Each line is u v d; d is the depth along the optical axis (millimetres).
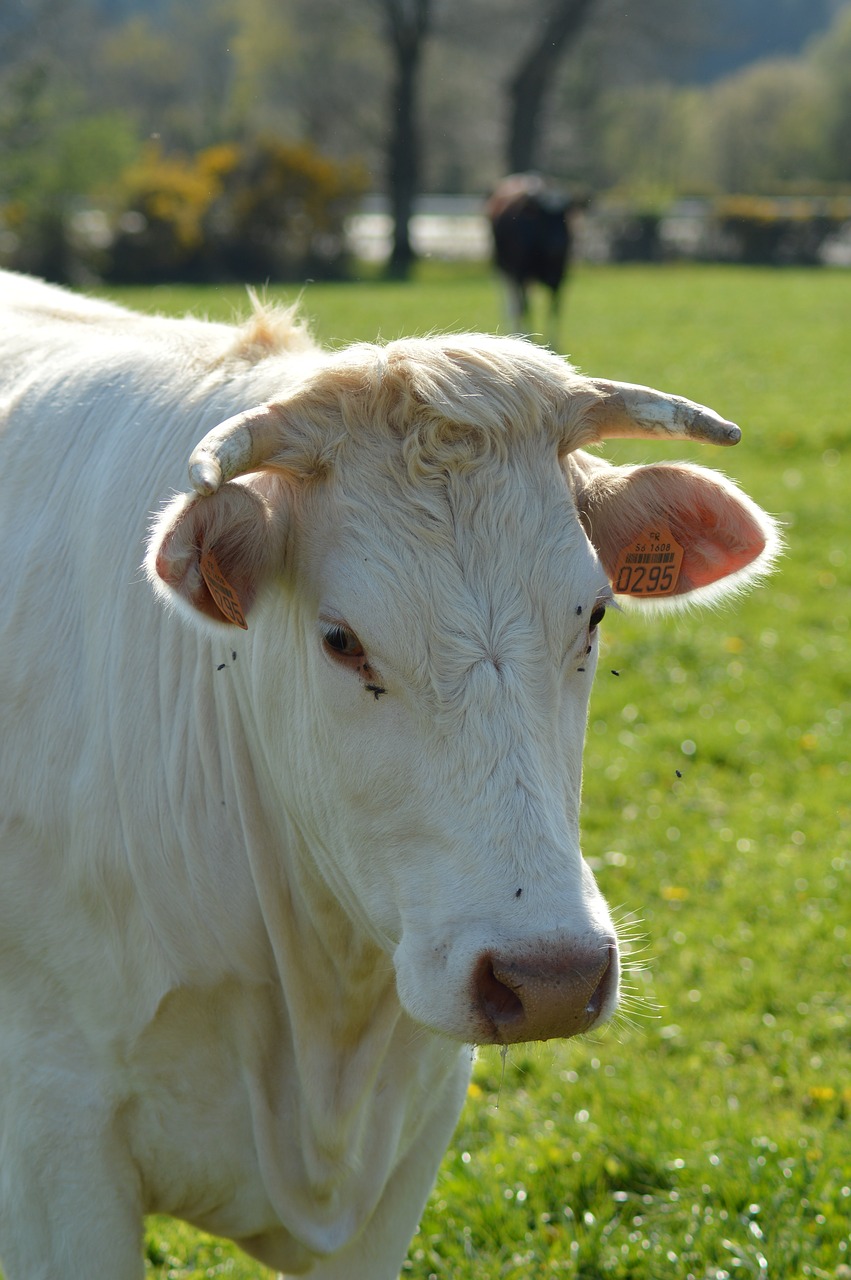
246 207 45906
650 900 6605
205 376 3457
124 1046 3170
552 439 2895
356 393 2854
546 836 2611
